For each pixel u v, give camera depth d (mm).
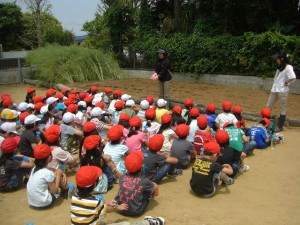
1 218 4090
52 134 5000
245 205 4223
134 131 5516
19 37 28984
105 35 20453
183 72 14828
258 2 13109
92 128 5195
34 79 16219
